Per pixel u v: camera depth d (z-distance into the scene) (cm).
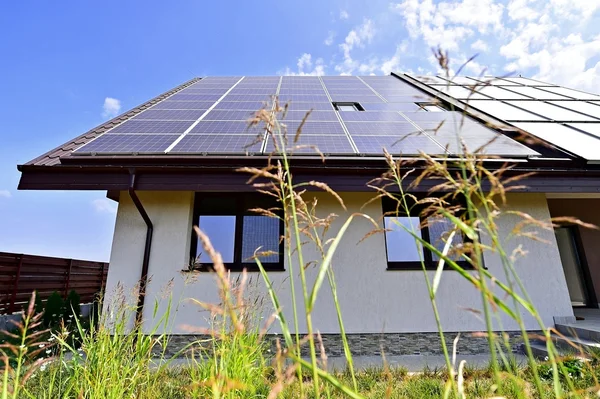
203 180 486
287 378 96
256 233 565
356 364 455
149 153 482
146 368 272
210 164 490
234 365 223
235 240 559
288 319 510
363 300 529
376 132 590
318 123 636
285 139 128
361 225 555
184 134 565
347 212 559
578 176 498
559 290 529
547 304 523
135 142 527
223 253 553
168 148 501
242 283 99
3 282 777
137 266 532
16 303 803
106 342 265
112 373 243
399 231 565
